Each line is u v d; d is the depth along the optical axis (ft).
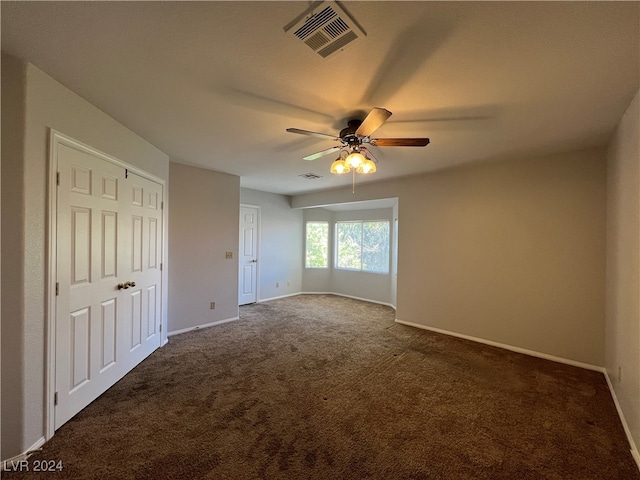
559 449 5.92
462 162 11.78
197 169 13.34
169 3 3.92
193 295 13.39
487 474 5.25
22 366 5.41
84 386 7.05
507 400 7.71
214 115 7.58
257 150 10.62
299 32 4.46
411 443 6.01
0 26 4.37
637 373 5.99
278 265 21.15
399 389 8.23
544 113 7.18
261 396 7.76
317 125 8.12
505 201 11.64
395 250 18.49
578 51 4.82
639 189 6.05
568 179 10.25
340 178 15.28
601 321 9.57
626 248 7.07
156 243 10.74
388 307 18.65
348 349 11.27
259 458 5.54
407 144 7.50
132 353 9.25
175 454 5.61
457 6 3.91
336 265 22.99
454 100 6.56
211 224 13.96
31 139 5.49
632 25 4.18
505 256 11.62
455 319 13.01
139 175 9.39
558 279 10.43
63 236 6.31
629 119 6.75
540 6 3.89
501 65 5.24
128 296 8.95
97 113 7.27
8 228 5.25
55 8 4.01
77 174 6.72
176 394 7.80
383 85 5.97
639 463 5.46
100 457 5.50
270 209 20.45
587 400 7.75
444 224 13.39
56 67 5.53
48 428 5.90
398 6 3.92
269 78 5.80
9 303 5.29
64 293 6.36
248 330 13.52
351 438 6.14
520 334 11.19
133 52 5.04
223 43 4.76
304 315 16.39
